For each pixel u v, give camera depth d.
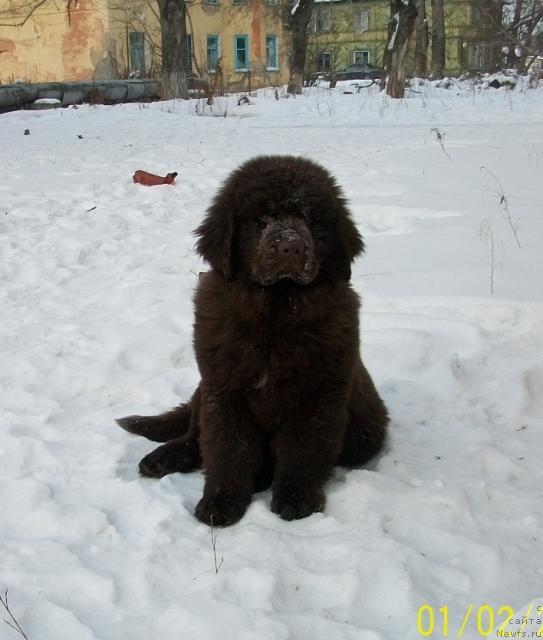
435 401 2.35
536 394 2.39
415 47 17.59
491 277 2.95
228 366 1.82
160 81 12.53
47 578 1.54
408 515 1.75
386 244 3.52
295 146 6.62
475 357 2.56
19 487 1.91
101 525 1.75
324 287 1.81
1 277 3.42
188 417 2.18
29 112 9.53
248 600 1.47
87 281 3.37
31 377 2.50
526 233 3.51
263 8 20.52
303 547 1.64
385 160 5.63
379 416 2.08
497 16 15.16
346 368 1.84
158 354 2.66
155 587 1.52
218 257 1.83
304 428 1.85
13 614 1.43
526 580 1.54
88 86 11.53
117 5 16.98
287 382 1.82
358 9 27.27
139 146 6.69
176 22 11.65
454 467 2.02
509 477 1.97
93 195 4.78
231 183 1.88
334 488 1.94
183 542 1.68
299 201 1.77
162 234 3.98
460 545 1.64
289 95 12.95
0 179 5.24
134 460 2.09
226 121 9.23
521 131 7.61
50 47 17.28
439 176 4.87
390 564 1.54
